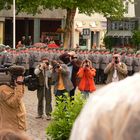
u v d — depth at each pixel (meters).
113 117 2.49
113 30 62.34
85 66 22.70
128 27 62.31
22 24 64.94
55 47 39.78
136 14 65.94
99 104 2.54
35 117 21.55
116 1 54.44
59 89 20.73
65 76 20.81
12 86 11.42
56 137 10.95
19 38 65.00
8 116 11.38
